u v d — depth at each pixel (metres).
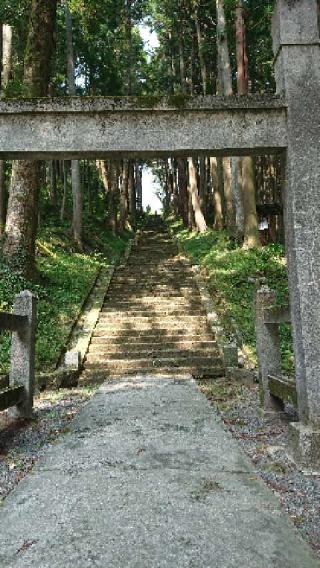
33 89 10.20
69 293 11.44
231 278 12.39
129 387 7.19
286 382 4.41
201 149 3.79
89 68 22.05
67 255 15.05
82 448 4.13
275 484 3.25
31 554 2.32
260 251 14.08
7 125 3.76
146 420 5.09
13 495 3.11
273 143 3.80
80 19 17.25
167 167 37.94
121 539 2.45
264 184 21.75
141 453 3.95
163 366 8.71
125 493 3.09
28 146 3.75
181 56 22.52
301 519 2.71
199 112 3.80
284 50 3.84
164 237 25.94
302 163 3.74
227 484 3.23
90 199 27.06
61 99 3.75
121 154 3.88
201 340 9.71
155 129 3.79
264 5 14.44
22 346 5.36
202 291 12.19
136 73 26.39
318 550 2.36
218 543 2.40
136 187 40.34
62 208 20.47
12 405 4.82
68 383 7.81
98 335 9.98
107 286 12.85
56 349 8.74
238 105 3.79
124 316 10.95
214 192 21.08
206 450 4.01
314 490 3.14
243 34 13.88
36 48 10.41
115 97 3.76
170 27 23.03
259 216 17.34
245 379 7.71
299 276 3.68
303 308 3.65
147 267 15.57
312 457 3.54
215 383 7.65
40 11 10.45
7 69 14.70
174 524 2.62
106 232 22.80
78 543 2.42
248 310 10.60
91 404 6.01
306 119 3.78
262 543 2.40
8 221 10.83
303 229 3.70
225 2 14.09
